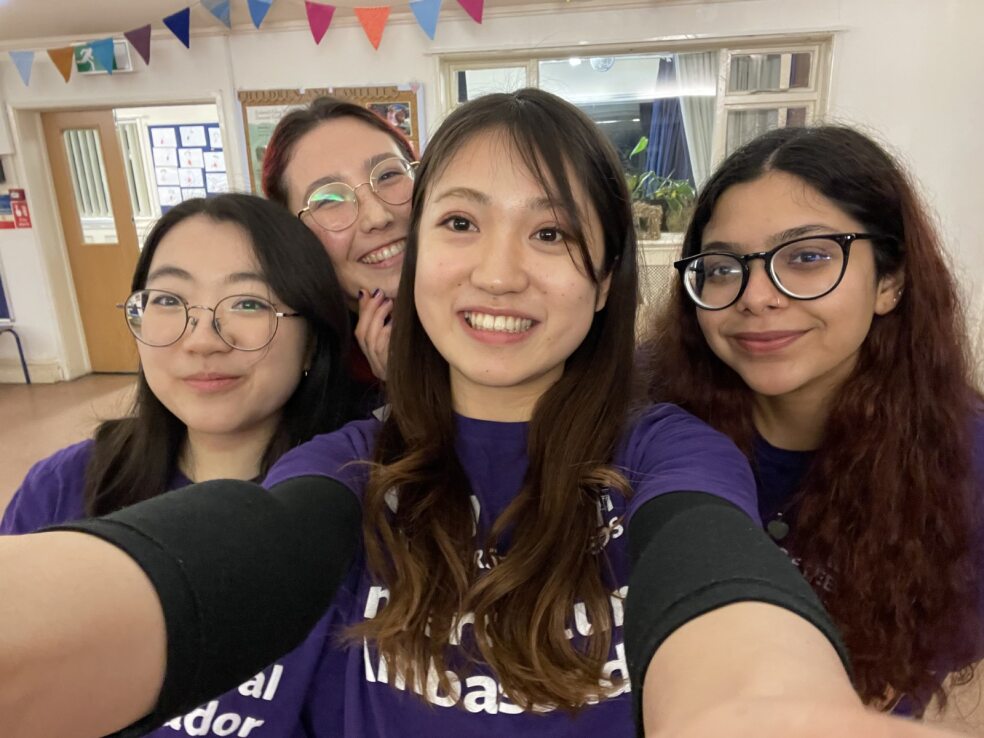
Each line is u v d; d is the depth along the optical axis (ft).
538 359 2.52
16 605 1.30
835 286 3.00
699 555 1.64
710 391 3.65
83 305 16.42
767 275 3.06
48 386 15.81
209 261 3.22
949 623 3.34
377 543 2.56
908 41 11.16
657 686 1.36
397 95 12.91
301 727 2.72
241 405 3.32
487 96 2.67
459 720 2.42
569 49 12.23
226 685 1.62
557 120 2.54
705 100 12.53
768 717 1.03
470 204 2.47
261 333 3.28
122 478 3.60
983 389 3.98
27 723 1.27
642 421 2.78
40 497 3.67
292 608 1.83
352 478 2.59
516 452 2.74
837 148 3.11
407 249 2.84
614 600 2.47
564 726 2.39
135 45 12.44
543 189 2.42
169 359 3.24
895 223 3.14
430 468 2.69
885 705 3.41
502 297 2.43
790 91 11.90
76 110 14.92
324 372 3.64
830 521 3.35
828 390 3.44
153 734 2.74
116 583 1.44
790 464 3.65
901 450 3.27
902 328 3.29
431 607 2.49
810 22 11.41
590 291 2.56
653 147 12.93
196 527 1.70
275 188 5.06
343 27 12.79
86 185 15.70
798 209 3.01
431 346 2.83
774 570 1.56
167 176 15.65
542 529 2.53
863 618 3.30
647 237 12.62
